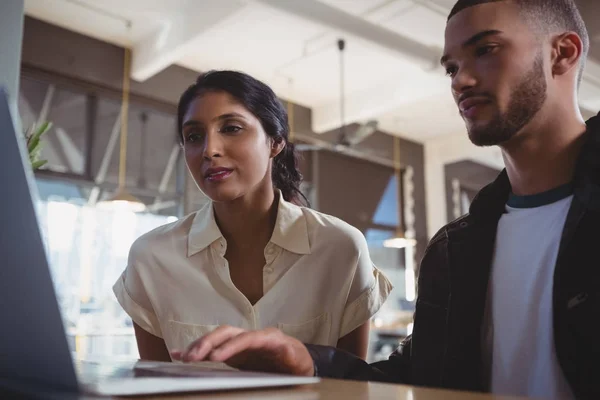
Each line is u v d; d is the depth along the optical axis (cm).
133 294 146
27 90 559
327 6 477
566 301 83
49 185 591
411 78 671
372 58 630
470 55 93
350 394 52
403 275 947
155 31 580
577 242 84
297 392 53
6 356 51
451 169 995
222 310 137
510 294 96
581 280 83
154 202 664
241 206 136
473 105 92
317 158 805
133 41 607
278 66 655
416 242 869
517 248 98
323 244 140
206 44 597
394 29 542
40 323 44
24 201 42
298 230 141
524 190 100
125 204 508
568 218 87
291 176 156
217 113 127
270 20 540
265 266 139
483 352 98
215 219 142
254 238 141
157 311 143
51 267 42
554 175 95
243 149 128
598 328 80
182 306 140
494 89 90
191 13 524
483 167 1064
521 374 90
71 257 593
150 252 144
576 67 93
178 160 674
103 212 617
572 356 82
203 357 63
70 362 43
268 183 140
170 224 153
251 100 130
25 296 45
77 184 589
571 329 82
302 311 137
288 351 74
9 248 45
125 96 617
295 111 772
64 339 43
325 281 140
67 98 589
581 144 93
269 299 136
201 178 130
